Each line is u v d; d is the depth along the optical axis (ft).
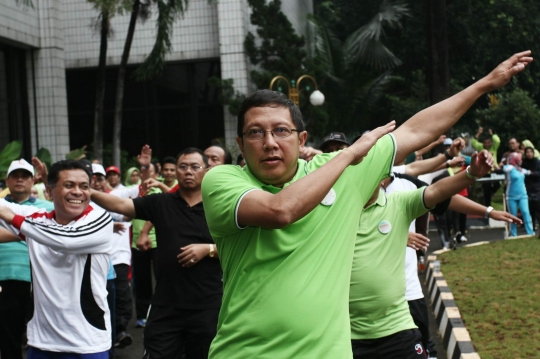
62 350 16.96
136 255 33.32
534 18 107.04
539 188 55.11
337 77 86.38
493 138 61.46
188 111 81.76
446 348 25.41
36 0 71.72
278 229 10.14
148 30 80.43
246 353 10.23
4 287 23.71
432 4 68.90
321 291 10.14
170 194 20.30
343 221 10.58
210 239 19.76
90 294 17.13
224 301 10.79
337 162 9.74
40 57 72.08
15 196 24.82
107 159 75.31
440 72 69.15
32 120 72.33
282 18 75.46
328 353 10.05
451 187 16.11
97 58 81.41
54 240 16.65
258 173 10.57
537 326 25.05
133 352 28.60
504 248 44.39
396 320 16.63
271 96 10.56
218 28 79.00
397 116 96.07
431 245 54.70
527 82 106.22
